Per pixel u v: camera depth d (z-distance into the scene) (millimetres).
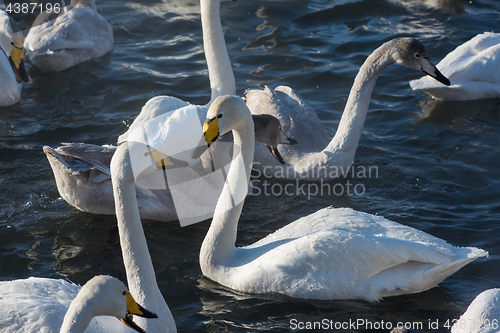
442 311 9547
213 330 9188
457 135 15344
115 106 16484
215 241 10133
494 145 14891
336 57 19094
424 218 12203
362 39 20078
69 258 10984
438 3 22203
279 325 9273
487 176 13688
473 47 17172
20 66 16719
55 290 8539
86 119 15820
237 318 9445
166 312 8594
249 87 17344
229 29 20734
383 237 9523
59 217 12164
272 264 9703
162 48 19703
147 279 8469
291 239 10070
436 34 20109
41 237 11547
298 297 9727
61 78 18000
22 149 14383
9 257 10898
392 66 18953
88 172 11820
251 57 19047
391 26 20891
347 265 9477
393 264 9492
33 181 13242
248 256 10156
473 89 16844
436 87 16484
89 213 12336
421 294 9914
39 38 18188
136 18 21469
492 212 12352
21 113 16109
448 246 9773
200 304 9789
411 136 15336
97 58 19188
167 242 11656
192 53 19328
